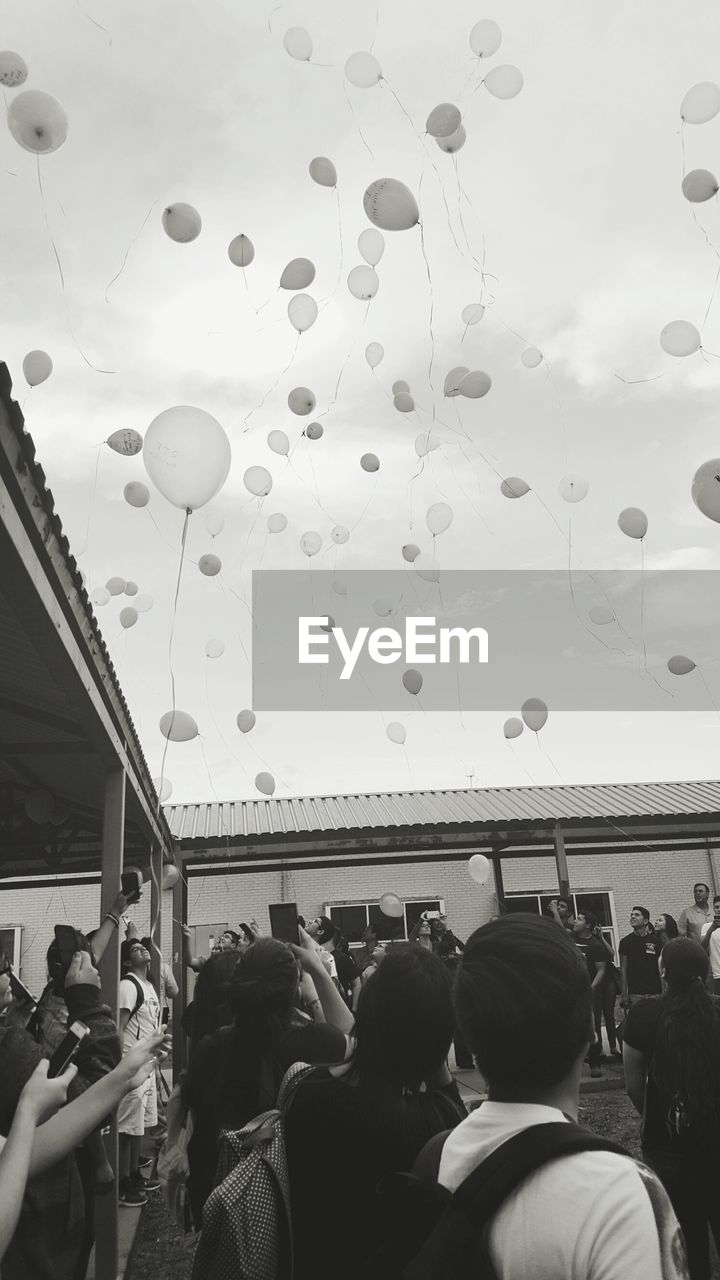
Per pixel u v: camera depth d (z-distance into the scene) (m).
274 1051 2.27
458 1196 1.04
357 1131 1.49
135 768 5.76
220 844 10.91
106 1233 3.93
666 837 12.41
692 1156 2.43
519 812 12.38
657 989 8.91
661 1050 2.54
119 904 3.46
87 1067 2.62
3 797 7.05
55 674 3.61
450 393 5.69
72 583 3.21
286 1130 1.54
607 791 14.17
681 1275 0.94
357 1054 1.58
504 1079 1.14
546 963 1.16
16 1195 1.24
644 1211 0.96
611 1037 10.10
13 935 14.27
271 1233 1.42
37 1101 1.36
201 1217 2.31
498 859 13.16
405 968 1.60
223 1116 2.26
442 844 11.52
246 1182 1.44
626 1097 7.87
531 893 15.77
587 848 13.03
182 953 10.29
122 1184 5.64
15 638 3.67
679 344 5.27
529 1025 1.12
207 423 3.89
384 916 15.25
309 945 2.52
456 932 15.30
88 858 9.91
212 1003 2.95
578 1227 0.96
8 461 2.32
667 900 16.05
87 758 5.77
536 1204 0.99
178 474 3.85
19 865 9.82
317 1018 2.69
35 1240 2.06
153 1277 4.32
